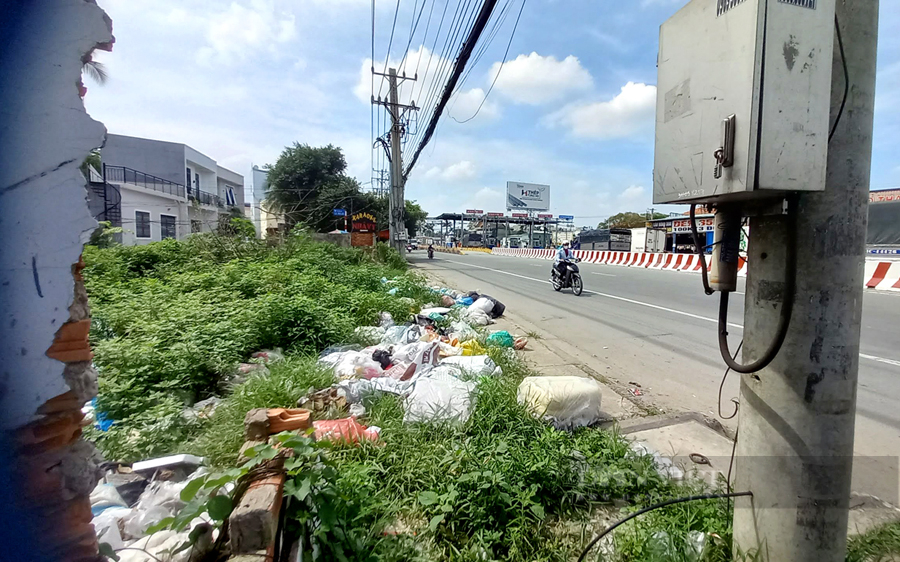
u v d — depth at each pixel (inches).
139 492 88.2
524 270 721.6
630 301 372.8
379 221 1258.0
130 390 125.5
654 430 125.6
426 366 162.6
